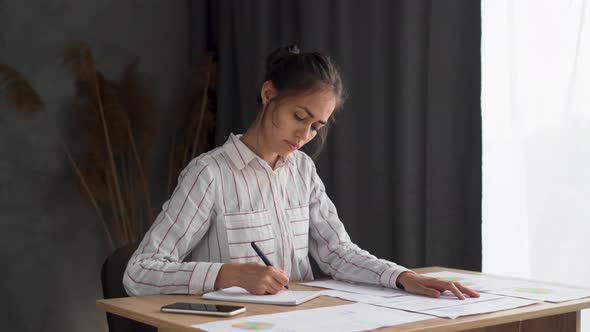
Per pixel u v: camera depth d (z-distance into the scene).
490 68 2.39
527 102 2.28
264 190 1.69
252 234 1.65
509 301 1.33
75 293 3.35
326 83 1.56
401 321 1.13
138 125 3.37
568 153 2.19
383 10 2.80
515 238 2.33
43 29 3.28
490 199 2.39
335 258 1.73
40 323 3.26
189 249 1.61
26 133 3.22
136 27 3.54
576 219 2.17
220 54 3.54
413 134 2.61
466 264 2.47
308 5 3.06
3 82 3.05
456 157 2.49
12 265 3.19
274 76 1.61
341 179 2.92
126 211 3.37
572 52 2.18
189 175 1.61
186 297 1.39
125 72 3.37
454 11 2.49
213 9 3.67
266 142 1.69
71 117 3.33
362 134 2.88
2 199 3.17
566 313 1.48
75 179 3.35
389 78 2.79
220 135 3.52
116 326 1.67
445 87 2.51
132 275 1.46
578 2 2.16
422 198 2.62
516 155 2.31
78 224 3.36
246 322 1.12
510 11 2.31
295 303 1.28
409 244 2.62
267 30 3.30
